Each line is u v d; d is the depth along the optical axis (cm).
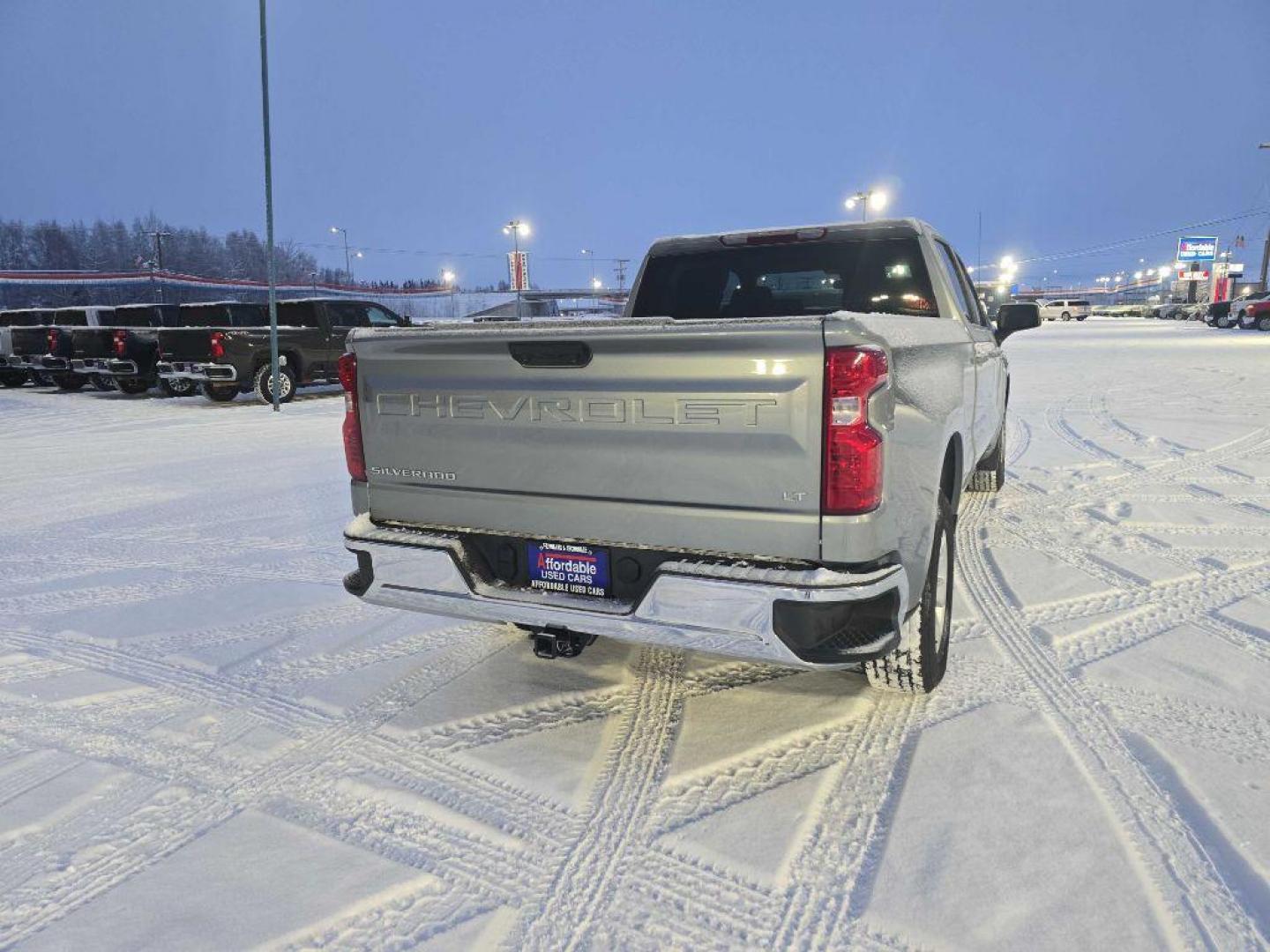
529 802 245
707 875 212
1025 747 263
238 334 1341
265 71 1220
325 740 283
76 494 690
